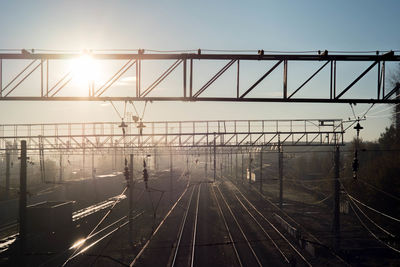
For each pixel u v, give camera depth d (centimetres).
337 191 2384
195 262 2028
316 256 2130
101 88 1225
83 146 2842
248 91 1230
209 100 1241
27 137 2644
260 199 4703
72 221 2620
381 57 1223
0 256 1941
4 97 1232
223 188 6744
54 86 1234
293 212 3978
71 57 1216
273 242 2467
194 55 1200
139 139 2881
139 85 1230
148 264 2019
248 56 1202
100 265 2005
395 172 3100
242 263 1992
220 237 2678
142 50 1199
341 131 2555
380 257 2158
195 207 4366
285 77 1227
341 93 1241
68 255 2155
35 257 2052
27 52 1219
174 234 2834
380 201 3123
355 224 3272
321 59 1221
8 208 3356
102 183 4772
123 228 3080
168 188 6175
